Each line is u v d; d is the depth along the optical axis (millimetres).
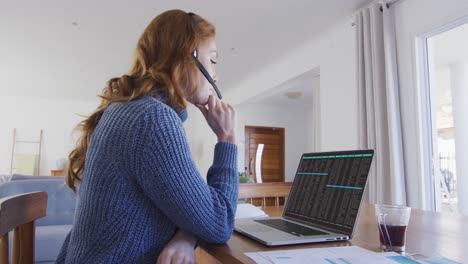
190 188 639
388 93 2695
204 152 7051
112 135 655
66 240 818
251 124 7535
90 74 5301
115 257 639
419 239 809
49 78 5527
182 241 693
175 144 641
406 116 2691
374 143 2773
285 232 806
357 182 835
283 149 7766
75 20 3348
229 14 3195
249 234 785
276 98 6984
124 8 3090
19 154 6703
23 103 6945
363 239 795
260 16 3236
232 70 5004
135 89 738
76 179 798
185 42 771
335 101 3572
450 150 4402
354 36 3316
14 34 3713
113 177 645
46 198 872
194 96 812
